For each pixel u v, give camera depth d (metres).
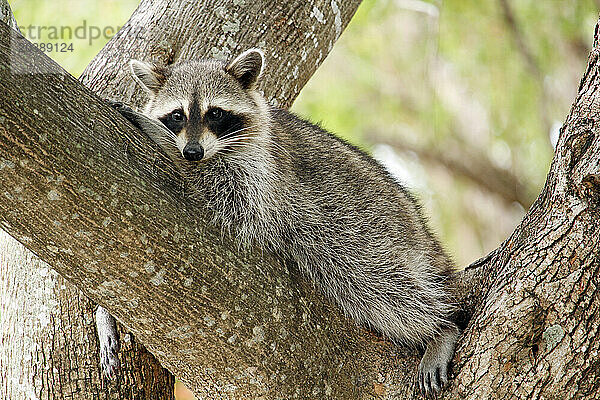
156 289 5.77
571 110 6.11
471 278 7.71
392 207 8.34
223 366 6.15
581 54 16.80
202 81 7.98
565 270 6.04
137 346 7.58
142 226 5.66
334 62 17.53
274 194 7.75
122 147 5.84
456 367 6.72
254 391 6.28
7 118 5.04
